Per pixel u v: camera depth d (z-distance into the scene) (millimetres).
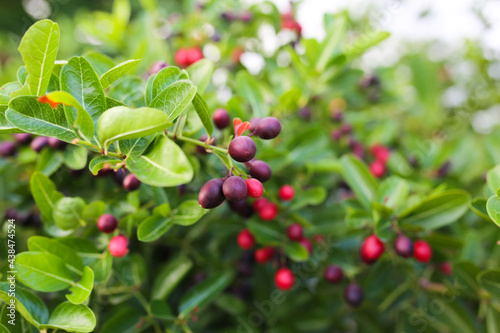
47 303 450
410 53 923
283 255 497
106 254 405
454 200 449
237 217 512
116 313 453
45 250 375
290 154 542
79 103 319
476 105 842
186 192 416
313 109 676
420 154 640
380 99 762
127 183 390
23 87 322
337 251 549
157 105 327
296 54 574
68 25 841
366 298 553
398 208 469
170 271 468
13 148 472
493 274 435
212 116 453
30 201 515
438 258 485
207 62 410
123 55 729
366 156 706
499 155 626
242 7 693
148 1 697
